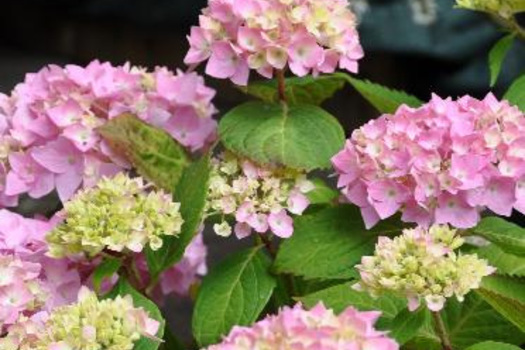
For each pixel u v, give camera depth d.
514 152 1.40
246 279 1.49
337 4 1.51
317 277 1.45
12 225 1.50
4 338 1.36
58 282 1.48
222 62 1.49
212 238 2.70
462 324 1.49
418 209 1.41
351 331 1.20
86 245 1.40
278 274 1.50
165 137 1.57
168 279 1.65
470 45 3.05
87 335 1.28
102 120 1.58
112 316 1.30
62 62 4.44
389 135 1.41
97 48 4.36
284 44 1.47
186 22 3.88
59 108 1.57
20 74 4.30
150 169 1.57
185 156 1.58
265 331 1.19
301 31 1.47
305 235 1.48
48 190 1.58
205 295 1.49
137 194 1.45
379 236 1.44
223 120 1.52
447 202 1.39
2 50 4.57
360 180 1.43
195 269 1.66
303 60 1.48
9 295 1.41
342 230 1.48
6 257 1.42
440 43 3.05
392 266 1.29
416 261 1.28
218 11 1.49
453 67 3.14
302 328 1.18
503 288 1.44
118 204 1.40
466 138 1.39
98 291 1.46
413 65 3.26
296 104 1.56
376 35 3.05
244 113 1.53
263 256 1.51
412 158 1.39
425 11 3.06
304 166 1.47
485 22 3.03
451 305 1.50
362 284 1.31
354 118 3.54
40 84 1.63
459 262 1.29
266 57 1.47
